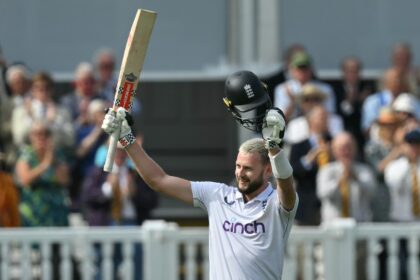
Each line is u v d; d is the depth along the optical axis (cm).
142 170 2523
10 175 4172
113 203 4028
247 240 2514
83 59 4697
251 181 2497
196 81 4684
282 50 4697
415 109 4291
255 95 2325
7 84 4316
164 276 3825
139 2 4691
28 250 3831
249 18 4697
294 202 2473
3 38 4681
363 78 4631
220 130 4666
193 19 4706
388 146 4147
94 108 4238
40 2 4681
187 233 3834
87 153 4259
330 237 3844
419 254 3903
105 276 3856
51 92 4272
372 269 3881
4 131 4209
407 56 4425
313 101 4228
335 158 4062
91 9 4691
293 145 4109
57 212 4066
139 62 2405
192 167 4669
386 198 4056
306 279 3856
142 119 4669
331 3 4694
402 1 4688
